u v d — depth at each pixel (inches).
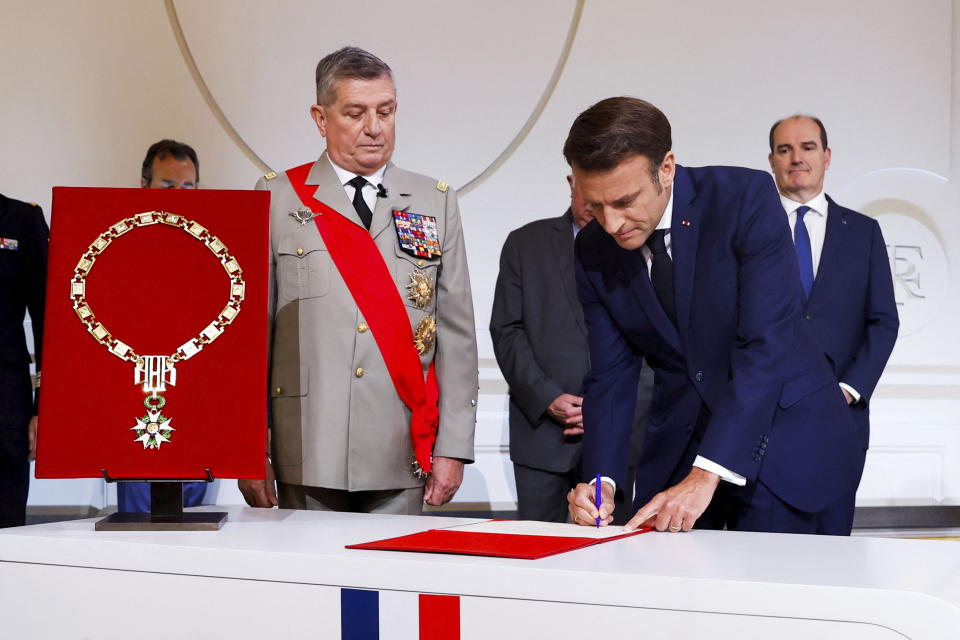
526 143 152.1
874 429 152.2
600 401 71.8
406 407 82.0
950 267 155.2
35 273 101.7
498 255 152.4
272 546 48.6
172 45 145.9
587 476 70.3
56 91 143.7
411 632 44.3
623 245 65.2
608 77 152.3
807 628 38.8
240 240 60.9
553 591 42.0
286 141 147.8
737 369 63.6
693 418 68.7
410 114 150.4
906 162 155.3
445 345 86.2
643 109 61.5
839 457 66.8
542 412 112.0
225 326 60.2
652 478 71.6
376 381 80.4
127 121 145.3
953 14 154.9
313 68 147.8
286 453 80.6
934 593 37.6
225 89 146.6
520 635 42.6
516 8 150.9
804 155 122.0
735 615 39.7
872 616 37.9
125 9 144.9
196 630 48.0
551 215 152.9
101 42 144.5
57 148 143.9
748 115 153.9
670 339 68.3
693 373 67.5
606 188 61.2
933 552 48.2
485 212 152.0
